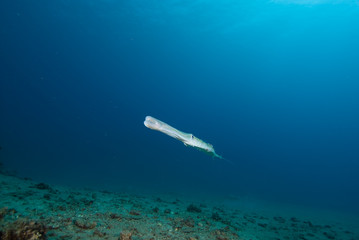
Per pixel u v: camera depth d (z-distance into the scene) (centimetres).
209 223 646
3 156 2612
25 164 2358
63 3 4062
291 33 4981
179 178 3453
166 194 1611
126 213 606
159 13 4150
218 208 1122
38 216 453
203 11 3988
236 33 4981
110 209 624
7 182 752
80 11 4312
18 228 293
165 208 809
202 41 5606
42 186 792
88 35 5553
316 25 4559
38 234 309
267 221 1015
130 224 500
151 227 506
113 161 5131
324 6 3725
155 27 4875
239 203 1683
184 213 754
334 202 3178
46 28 5378
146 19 4462
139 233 448
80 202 660
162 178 3139
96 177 2253
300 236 770
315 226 1052
